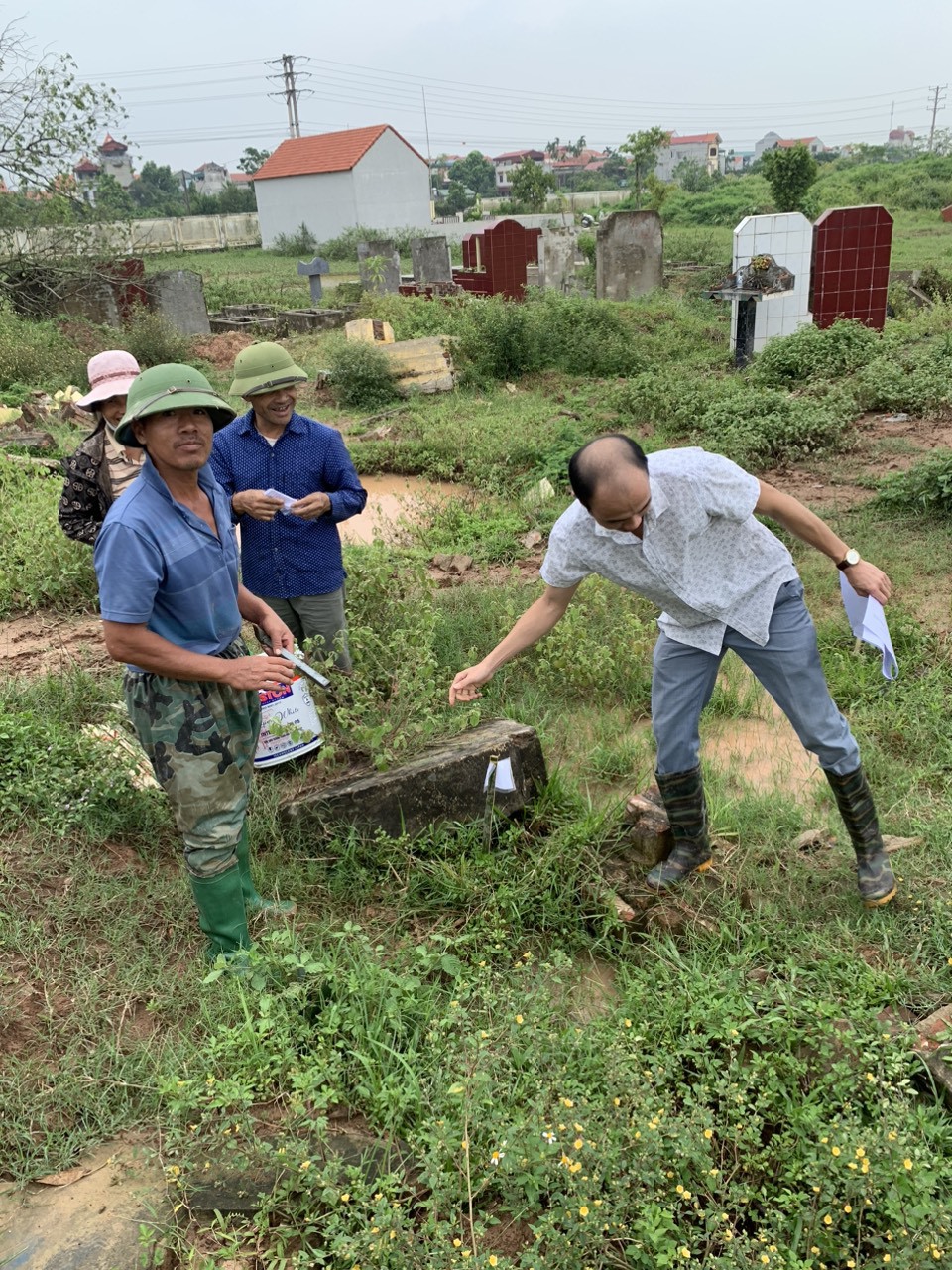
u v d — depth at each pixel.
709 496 2.77
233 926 3.04
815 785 4.10
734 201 39.66
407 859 3.59
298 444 4.11
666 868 3.42
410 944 3.25
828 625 5.40
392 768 3.80
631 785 4.23
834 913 3.25
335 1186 2.32
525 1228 2.31
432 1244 2.14
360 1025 2.75
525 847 3.71
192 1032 2.82
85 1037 2.81
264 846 3.78
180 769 2.86
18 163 16.98
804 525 2.93
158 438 2.62
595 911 3.42
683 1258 2.05
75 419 11.54
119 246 18.98
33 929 3.13
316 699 4.16
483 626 5.68
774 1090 2.49
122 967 3.06
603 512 2.60
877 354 11.11
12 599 6.38
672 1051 2.69
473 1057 2.55
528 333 13.47
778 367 11.20
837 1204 2.16
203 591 2.83
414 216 48.72
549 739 4.52
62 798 3.72
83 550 6.48
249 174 103.00
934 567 5.99
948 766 4.07
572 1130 2.27
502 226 18.72
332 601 4.34
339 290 22.45
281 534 4.13
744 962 2.99
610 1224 2.12
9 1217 2.34
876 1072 2.51
